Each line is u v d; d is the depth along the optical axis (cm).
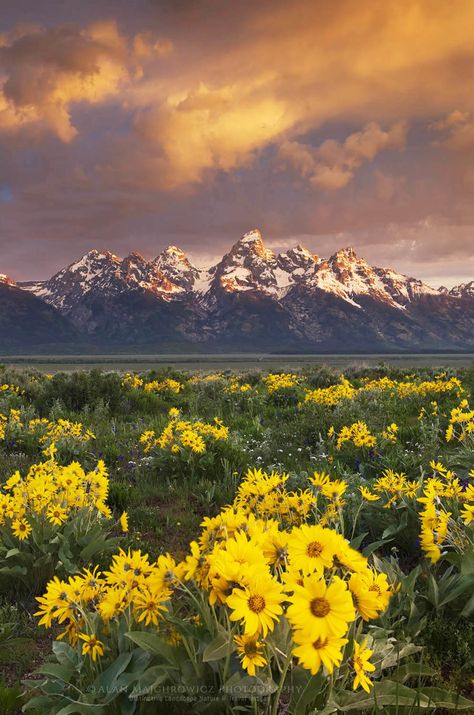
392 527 472
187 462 810
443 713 274
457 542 354
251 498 362
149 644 230
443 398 1427
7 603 424
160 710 234
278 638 221
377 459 767
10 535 470
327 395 1400
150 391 1827
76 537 482
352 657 220
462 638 325
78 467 516
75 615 260
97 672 249
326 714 217
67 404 1546
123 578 249
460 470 646
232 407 1530
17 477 486
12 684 334
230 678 209
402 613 339
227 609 238
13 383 1830
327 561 207
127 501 693
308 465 823
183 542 573
